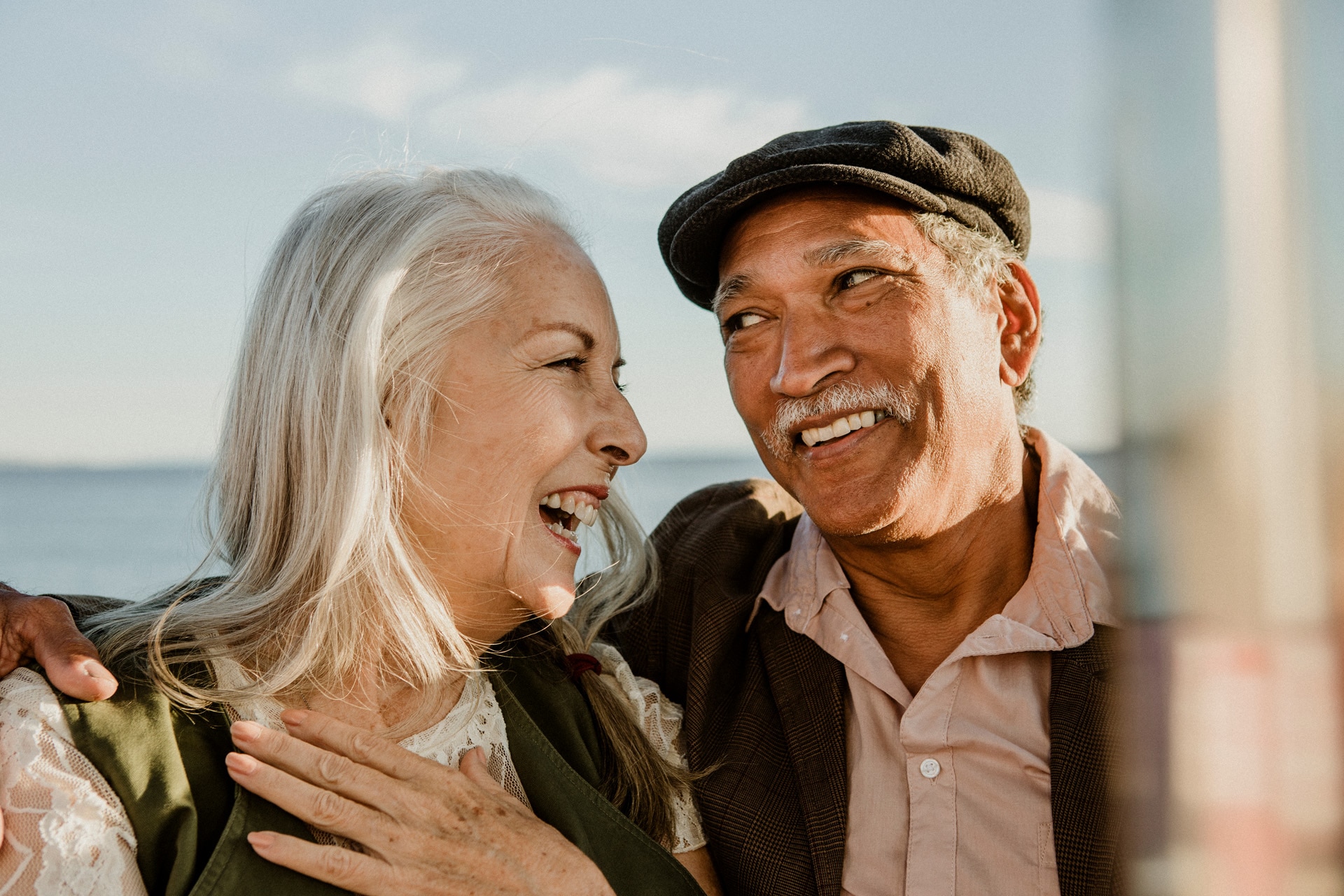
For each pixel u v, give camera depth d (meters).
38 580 27.27
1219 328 0.39
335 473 1.59
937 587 1.85
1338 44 0.38
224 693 1.49
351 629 1.57
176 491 44.44
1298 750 0.39
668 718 1.90
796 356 1.76
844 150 1.76
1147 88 0.41
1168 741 0.41
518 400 1.60
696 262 1.97
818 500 1.79
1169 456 0.40
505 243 1.66
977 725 1.72
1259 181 0.39
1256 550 0.39
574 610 2.04
